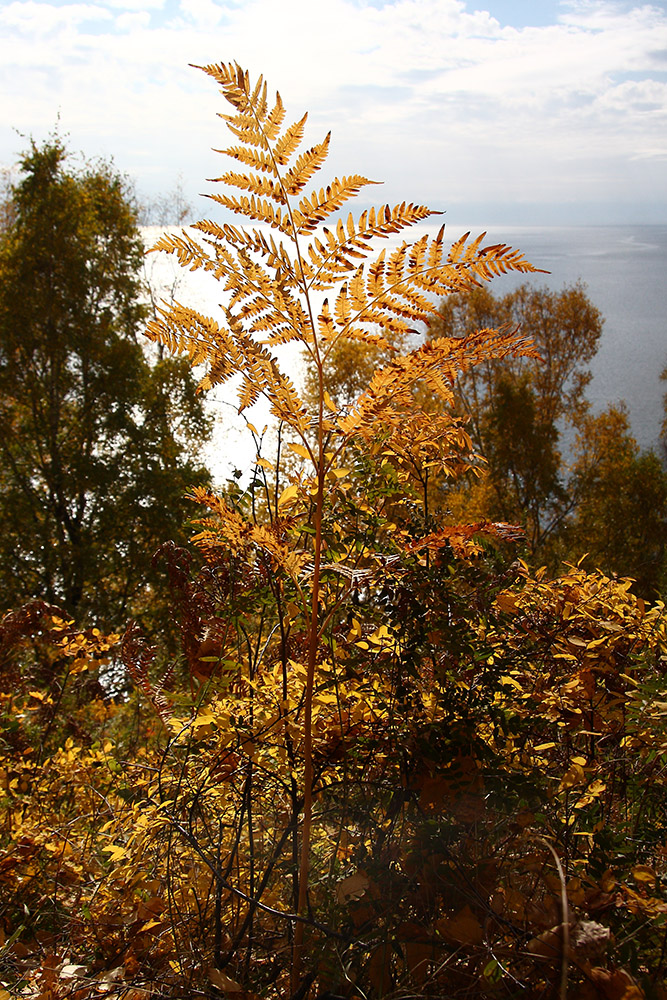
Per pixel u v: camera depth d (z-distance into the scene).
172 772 1.92
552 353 35.41
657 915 1.32
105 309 18.56
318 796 1.72
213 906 1.80
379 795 1.75
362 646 1.76
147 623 14.76
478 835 1.64
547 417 35.44
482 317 33.56
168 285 23.86
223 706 1.82
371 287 1.44
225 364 1.54
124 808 2.38
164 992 1.58
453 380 1.50
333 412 1.57
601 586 2.06
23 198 17.81
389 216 1.40
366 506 1.81
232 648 2.24
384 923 1.53
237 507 1.95
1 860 2.14
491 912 1.34
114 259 19.38
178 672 2.72
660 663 1.83
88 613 15.30
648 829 1.64
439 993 1.39
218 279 1.51
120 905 1.83
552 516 25.55
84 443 18.53
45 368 17.94
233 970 1.63
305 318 1.49
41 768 2.75
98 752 2.79
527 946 1.31
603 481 23.36
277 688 1.90
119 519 16.61
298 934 1.49
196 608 2.21
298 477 1.84
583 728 1.86
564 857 1.55
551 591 2.02
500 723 1.67
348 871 1.76
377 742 1.67
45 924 2.12
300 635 1.96
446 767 1.60
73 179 18.28
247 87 1.45
